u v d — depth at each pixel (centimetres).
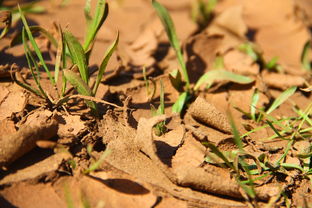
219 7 70
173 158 49
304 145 51
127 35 62
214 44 59
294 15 68
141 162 49
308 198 50
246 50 61
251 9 70
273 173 50
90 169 48
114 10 67
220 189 48
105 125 50
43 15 63
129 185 48
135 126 52
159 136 51
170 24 55
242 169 50
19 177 48
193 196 48
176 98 55
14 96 51
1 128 50
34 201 47
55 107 51
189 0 70
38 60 56
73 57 51
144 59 59
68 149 49
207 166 49
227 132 52
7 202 47
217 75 56
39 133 48
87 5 52
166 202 48
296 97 58
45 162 49
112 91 54
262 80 56
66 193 46
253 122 54
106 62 51
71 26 62
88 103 51
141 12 67
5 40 58
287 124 54
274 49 64
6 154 47
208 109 52
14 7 63
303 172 50
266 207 48
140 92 55
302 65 61
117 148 49
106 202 48
